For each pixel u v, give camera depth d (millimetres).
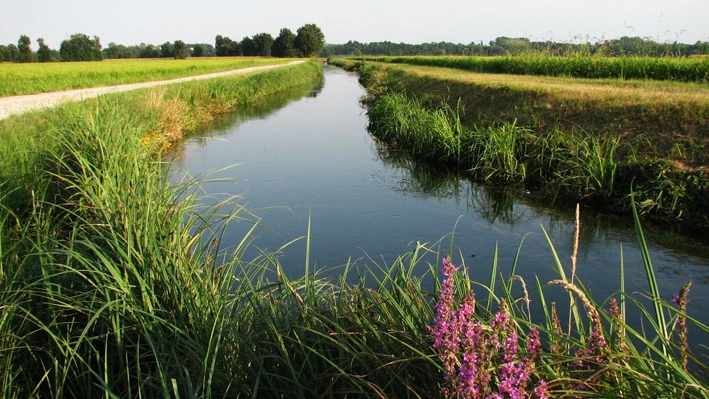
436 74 22031
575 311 2422
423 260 6289
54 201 5949
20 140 7801
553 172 9531
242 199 9078
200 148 14094
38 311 3514
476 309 2967
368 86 31875
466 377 1944
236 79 28844
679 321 2008
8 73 29922
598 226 7684
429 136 12898
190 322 3238
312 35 121188
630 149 9109
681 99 10070
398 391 2510
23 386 3105
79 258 3439
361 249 6730
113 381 3176
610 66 17234
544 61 20562
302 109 24000
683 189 7816
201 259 4520
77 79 27078
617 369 1876
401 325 2740
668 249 6742
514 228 7652
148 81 30625
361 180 10734
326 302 3406
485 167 10570
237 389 2705
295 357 2828
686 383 1799
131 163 5637
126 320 3348
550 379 2084
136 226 3914
